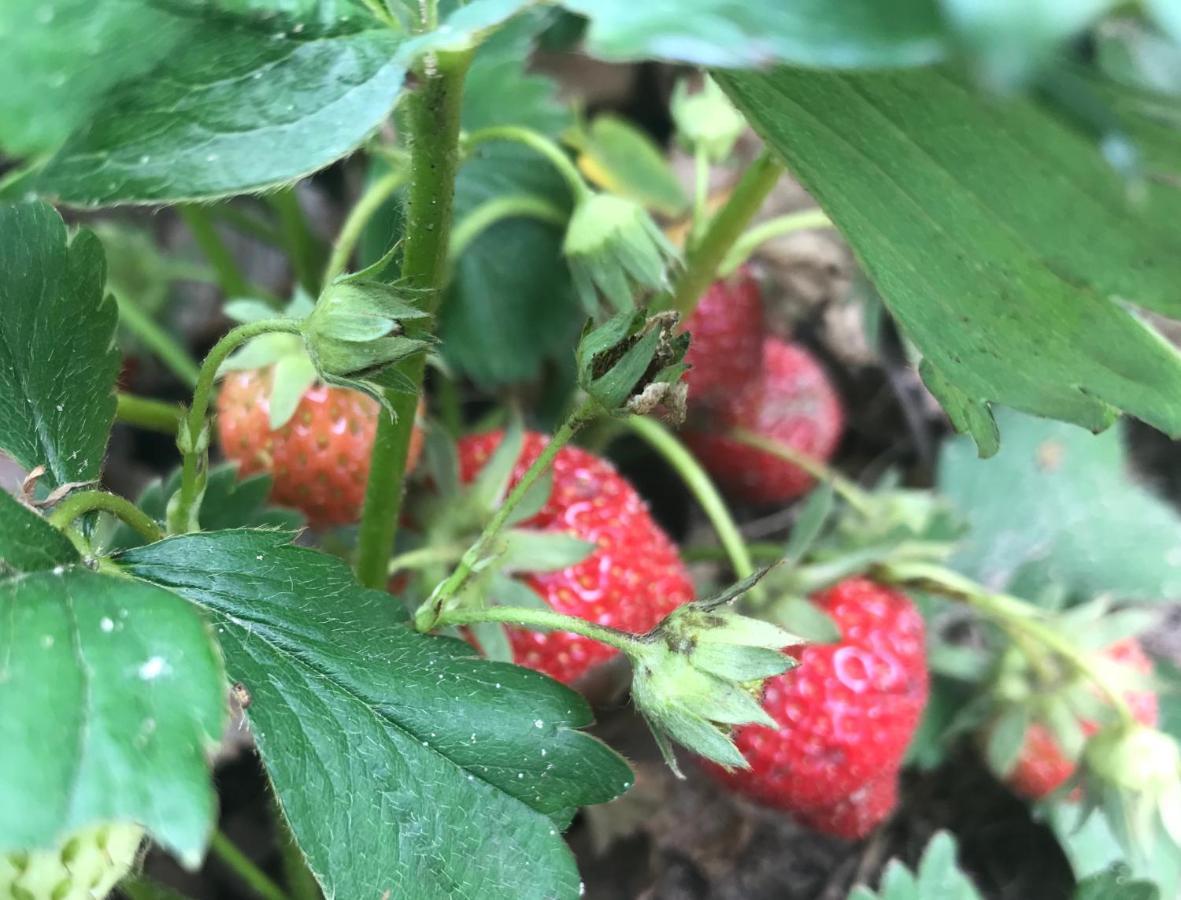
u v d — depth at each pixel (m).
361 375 0.10
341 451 0.16
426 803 0.10
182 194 0.07
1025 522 0.22
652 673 0.10
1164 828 0.16
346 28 0.08
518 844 0.10
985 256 0.08
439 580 0.15
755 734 0.16
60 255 0.11
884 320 0.25
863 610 0.17
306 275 0.22
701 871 0.20
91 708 0.07
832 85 0.08
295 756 0.09
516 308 0.21
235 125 0.07
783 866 0.20
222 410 0.17
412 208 0.10
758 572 0.10
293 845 0.16
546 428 0.21
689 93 0.26
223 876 0.20
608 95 0.27
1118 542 0.22
